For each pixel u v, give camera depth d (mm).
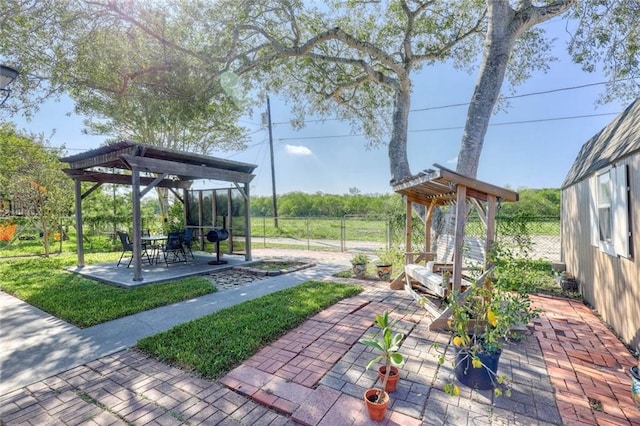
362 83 9312
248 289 5684
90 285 5816
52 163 10094
